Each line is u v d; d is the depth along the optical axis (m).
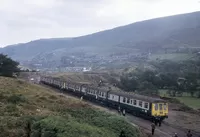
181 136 28.80
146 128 30.11
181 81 85.56
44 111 23.47
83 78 94.25
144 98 35.78
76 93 56.38
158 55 198.62
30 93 35.06
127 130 20.91
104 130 18.95
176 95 76.19
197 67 105.12
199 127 35.00
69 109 26.14
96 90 48.50
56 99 33.66
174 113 45.12
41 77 83.62
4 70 72.50
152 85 79.19
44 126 15.53
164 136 27.47
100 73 103.69
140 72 97.06
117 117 23.41
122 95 40.59
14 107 21.78
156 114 33.81
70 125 16.23
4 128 16.17
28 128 16.88
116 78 97.50
